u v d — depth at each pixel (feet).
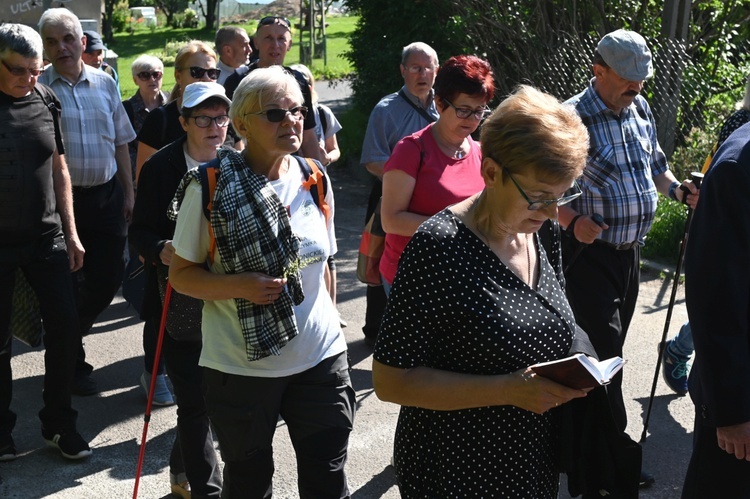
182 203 10.03
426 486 7.88
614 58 12.87
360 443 15.02
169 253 11.50
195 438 12.23
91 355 19.07
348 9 40.34
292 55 101.96
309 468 10.27
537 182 7.18
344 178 37.42
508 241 7.79
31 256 14.14
